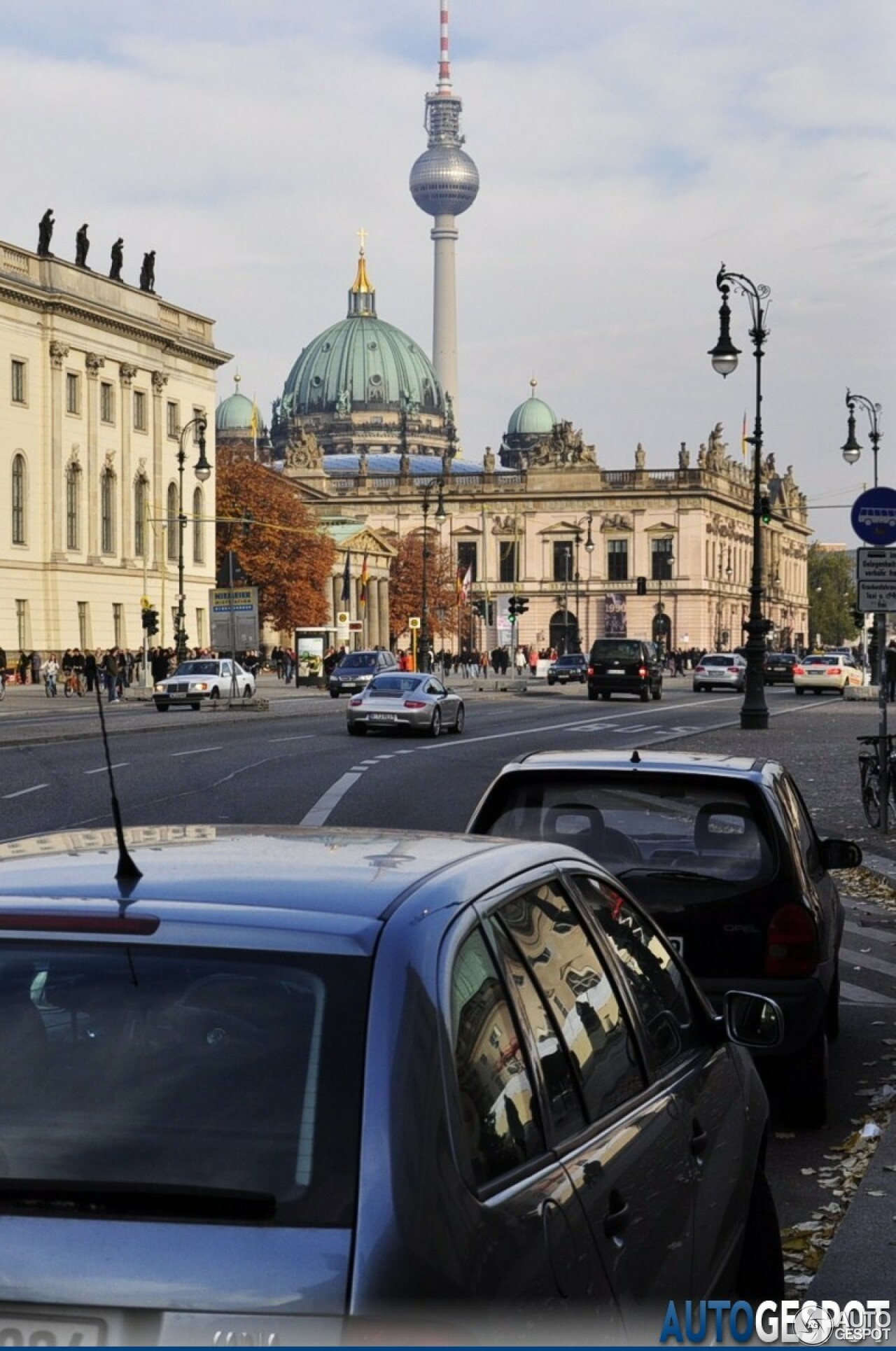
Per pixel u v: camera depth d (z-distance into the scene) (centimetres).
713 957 964
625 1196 447
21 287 8969
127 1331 333
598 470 19125
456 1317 343
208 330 11388
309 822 2364
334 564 15162
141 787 2883
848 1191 859
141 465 10344
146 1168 356
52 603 9319
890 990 1394
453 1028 390
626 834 993
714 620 19400
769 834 985
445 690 4831
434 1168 359
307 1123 360
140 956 390
